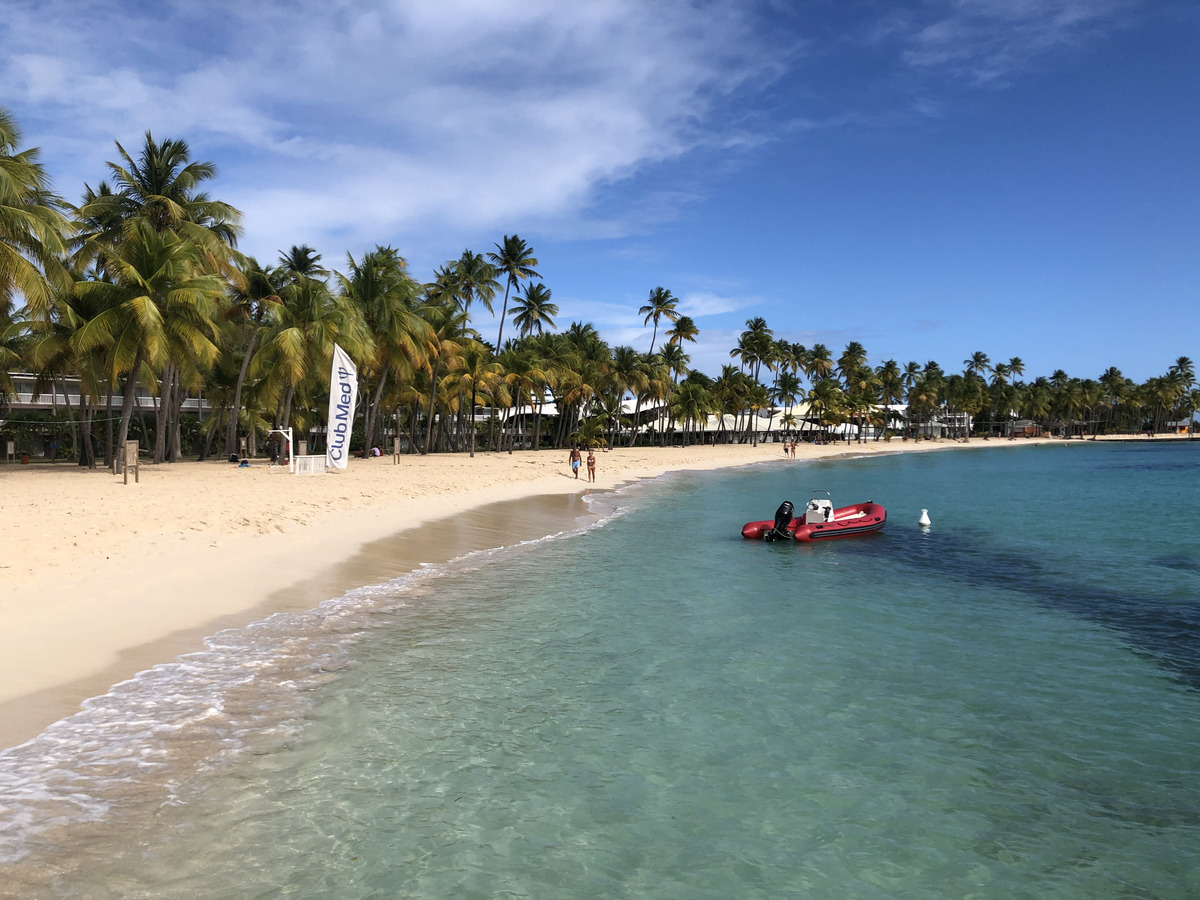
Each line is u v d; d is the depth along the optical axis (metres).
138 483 22.81
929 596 12.82
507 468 40.06
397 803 5.36
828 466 60.00
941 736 6.89
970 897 4.54
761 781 5.95
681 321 80.81
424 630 9.81
